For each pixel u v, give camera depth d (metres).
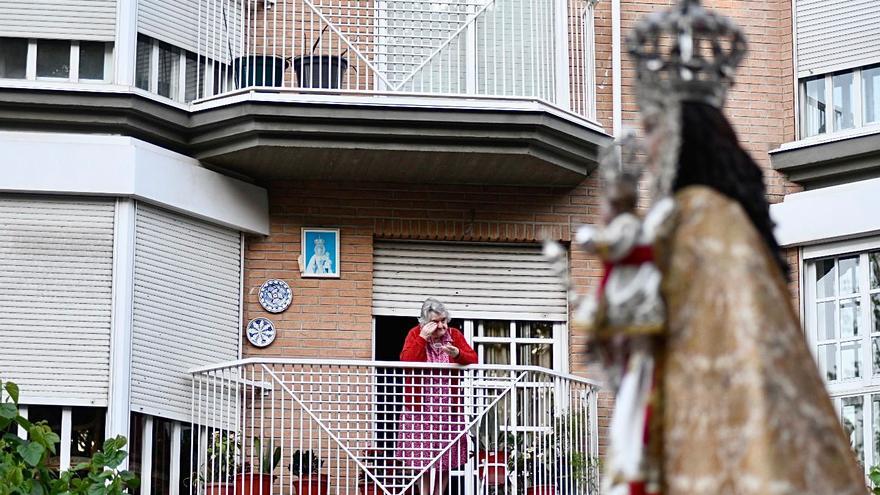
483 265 20.14
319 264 19.64
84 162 18.22
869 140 19.67
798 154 20.11
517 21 19.52
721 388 4.99
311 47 19.64
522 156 19.02
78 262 18.14
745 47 5.54
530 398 19.02
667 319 5.15
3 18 18.55
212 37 19.31
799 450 4.89
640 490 5.09
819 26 20.48
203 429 18.64
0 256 18.09
